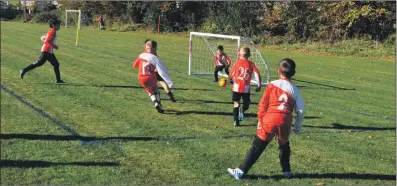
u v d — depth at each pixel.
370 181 6.17
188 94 12.05
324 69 20.03
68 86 12.27
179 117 9.42
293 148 7.57
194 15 38.75
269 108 5.88
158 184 5.76
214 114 9.83
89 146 7.14
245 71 8.67
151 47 9.62
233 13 34.81
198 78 14.99
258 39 32.41
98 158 6.61
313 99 12.46
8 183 5.59
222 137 8.01
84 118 8.92
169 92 10.49
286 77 5.92
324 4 30.81
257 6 34.16
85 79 13.55
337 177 6.28
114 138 7.64
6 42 25.08
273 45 31.42
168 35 37.25
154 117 9.31
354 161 7.02
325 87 14.90
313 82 15.98
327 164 6.82
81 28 43.19
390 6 29.28
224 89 13.05
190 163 6.56
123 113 9.51
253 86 14.10
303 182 6.04
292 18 31.78
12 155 6.56
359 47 28.34
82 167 6.23
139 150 7.06
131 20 43.47
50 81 12.88
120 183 5.74
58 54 20.17
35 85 12.18
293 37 31.86
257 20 34.25
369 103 12.23
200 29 37.75
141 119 9.08
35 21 51.34
